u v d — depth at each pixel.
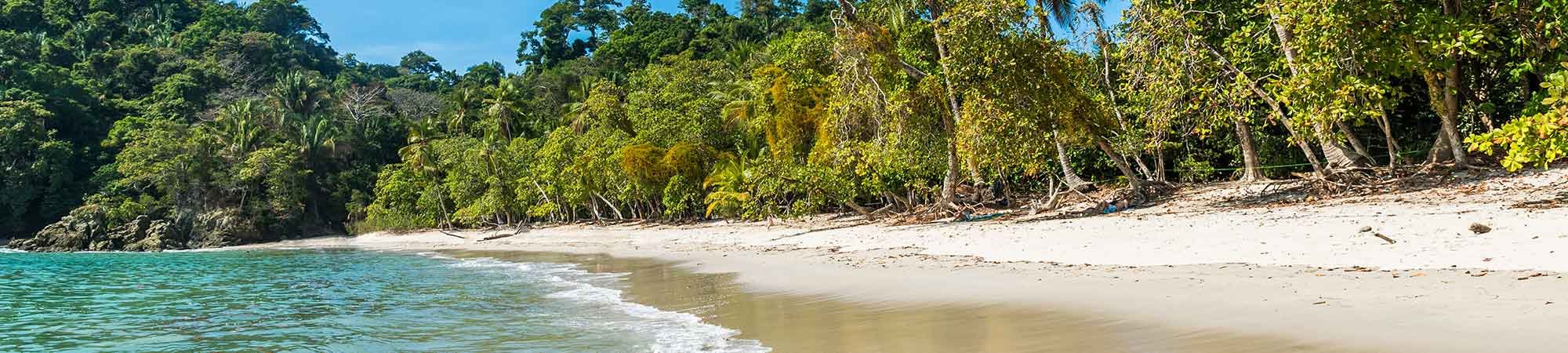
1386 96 22.19
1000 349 6.31
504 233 49.00
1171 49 19.86
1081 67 22.80
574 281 15.95
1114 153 24.17
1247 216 16.33
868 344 6.94
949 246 16.27
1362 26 15.52
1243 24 21.89
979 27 20.67
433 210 61.66
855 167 28.56
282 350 8.96
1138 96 22.67
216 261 35.00
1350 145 25.53
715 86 49.41
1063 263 12.12
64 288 19.92
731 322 9.00
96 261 37.50
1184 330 6.45
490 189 55.50
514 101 72.31
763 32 82.31
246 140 68.44
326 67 139.00
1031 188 30.42
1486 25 16.00
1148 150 22.83
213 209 63.12
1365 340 5.60
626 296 12.57
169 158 64.12
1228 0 22.44
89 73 93.06
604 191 49.09
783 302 10.30
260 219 63.25
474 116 79.75
